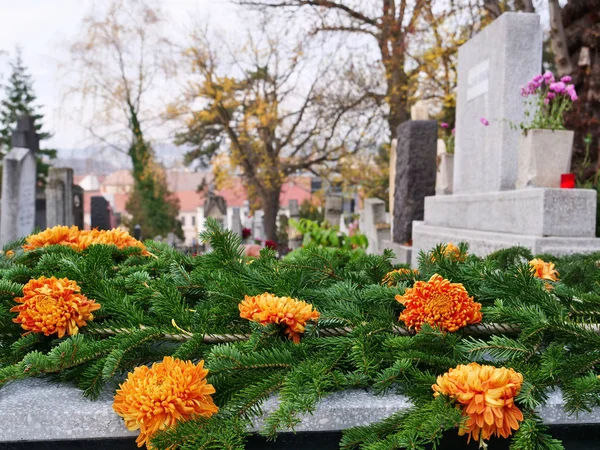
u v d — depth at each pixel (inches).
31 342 56.1
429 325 52.4
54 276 63.5
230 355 49.8
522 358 51.6
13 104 1413.6
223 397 49.3
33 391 49.9
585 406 44.9
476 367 43.9
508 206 185.5
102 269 73.7
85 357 51.3
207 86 849.5
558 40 359.9
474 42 239.1
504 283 60.8
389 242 372.5
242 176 973.2
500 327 57.1
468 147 246.1
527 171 183.8
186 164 1172.5
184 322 57.3
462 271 65.3
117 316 60.9
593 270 88.5
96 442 44.9
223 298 61.6
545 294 59.8
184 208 2351.1
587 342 53.1
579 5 357.1
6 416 44.6
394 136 753.6
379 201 419.5
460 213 230.5
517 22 209.3
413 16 660.1
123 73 995.9
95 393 47.9
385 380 48.1
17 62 1407.5
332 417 45.7
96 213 638.5
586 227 163.9
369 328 55.8
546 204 162.2
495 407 41.1
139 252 90.4
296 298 60.4
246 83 873.5
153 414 41.7
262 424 45.3
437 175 343.3
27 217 461.7
